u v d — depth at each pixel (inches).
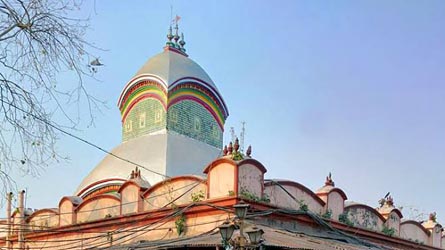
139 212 798.5
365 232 897.5
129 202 831.1
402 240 985.5
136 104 1181.1
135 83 1179.3
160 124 1125.7
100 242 836.0
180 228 743.7
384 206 1006.4
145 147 1073.5
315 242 657.0
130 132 1176.8
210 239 621.9
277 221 738.8
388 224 974.4
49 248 910.4
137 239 789.2
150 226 783.1
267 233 644.1
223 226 514.3
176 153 1052.5
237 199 695.1
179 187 786.2
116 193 912.9
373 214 945.5
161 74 1149.7
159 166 1013.2
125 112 1202.0
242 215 527.2
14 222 956.0
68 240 847.7
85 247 850.8
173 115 1133.7
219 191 725.9
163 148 1054.4
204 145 1147.9
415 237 1050.1
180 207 749.9
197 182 768.9
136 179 849.5
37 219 951.0
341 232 831.1
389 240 955.3
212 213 717.3
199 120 1179.9
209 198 733.3
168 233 758.5
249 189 723.4
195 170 1038.4
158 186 805.9
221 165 731.4
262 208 719.7
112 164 1067.9
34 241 938.1
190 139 1131.9
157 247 645.3
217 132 1215.6
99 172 1067.9
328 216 837.8
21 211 951.0
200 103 1189.7
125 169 1038.4
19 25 446.0
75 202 909.8
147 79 1160.8
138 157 1050.1
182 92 1157.7
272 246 565.0
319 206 838.5
